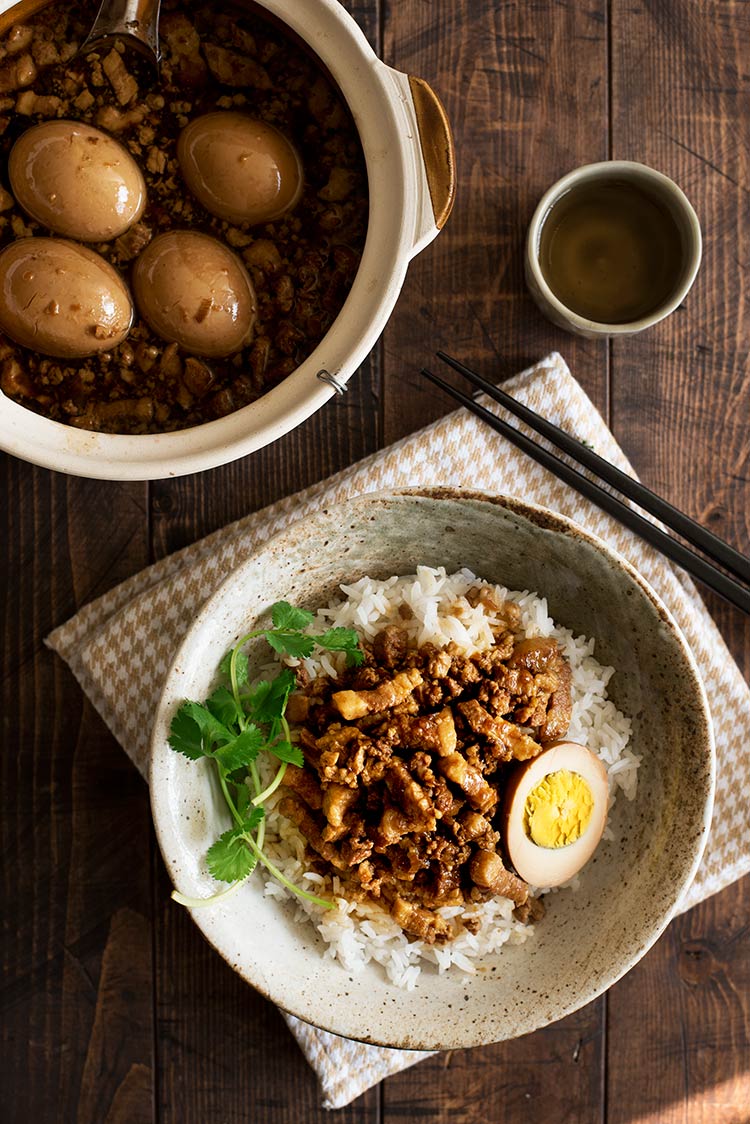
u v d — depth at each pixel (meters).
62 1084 0.80
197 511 0.80
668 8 0.81
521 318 0.81
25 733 0.80
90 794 0.80
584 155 0.81
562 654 0.74
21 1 0.68
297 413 0.68
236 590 0.69
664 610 0.70
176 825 0.68
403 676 0.70
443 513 0.71
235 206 0.70
